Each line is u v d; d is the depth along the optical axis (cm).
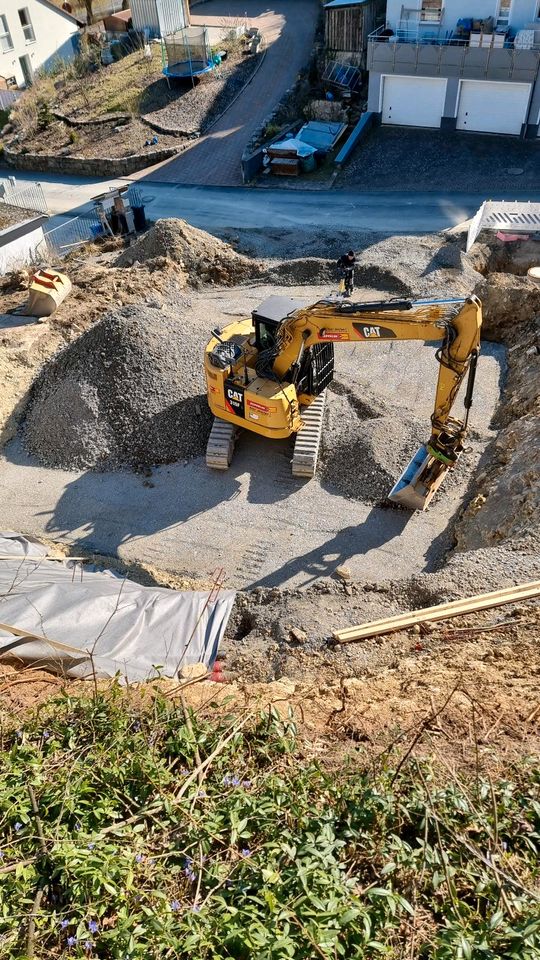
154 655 981
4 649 845
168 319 1788
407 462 1454
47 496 1516
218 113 3481
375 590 1111
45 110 3653
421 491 1355
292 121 3303
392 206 2627
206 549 1356
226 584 1275
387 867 459
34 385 1788
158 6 4019
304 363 1445
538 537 1120
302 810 515
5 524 1446
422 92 2942
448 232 2369
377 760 591
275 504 1448
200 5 4694
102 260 2498
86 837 476
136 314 1748
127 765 550
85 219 2909
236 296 2127
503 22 2783
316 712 752
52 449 1617
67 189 3228
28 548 1267
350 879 463
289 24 4188
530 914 439
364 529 1369
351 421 1580
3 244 2398
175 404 1608
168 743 580
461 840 482
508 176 2716
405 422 1541
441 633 970
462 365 1188
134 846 485
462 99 2908
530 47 2683
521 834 506
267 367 1466
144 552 1359
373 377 1738
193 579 1291
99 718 599
